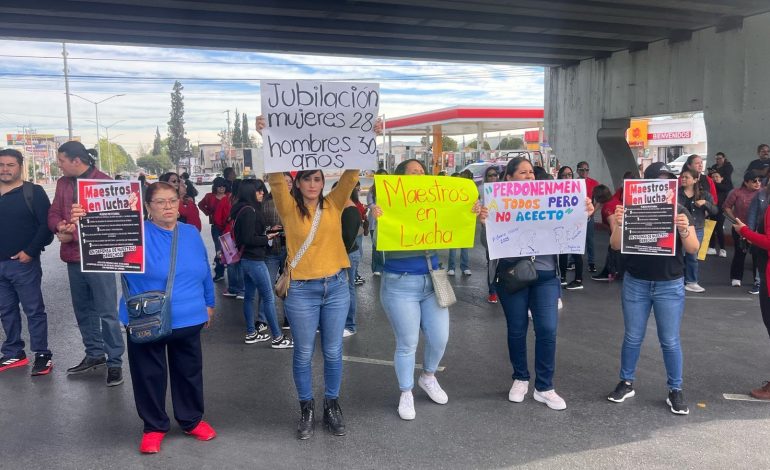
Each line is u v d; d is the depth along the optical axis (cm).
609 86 1764
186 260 387
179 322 379
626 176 946
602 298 821
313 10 1199
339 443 393
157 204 381
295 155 397
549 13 1292
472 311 754
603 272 942
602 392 477
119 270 375
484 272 1041
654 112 1597
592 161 1861
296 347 399
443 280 427
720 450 379
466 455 375
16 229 523
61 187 516
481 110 3319
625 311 456
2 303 543
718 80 1402
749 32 1321
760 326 664
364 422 425
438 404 456
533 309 444
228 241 619
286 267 397
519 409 445
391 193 407
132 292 382
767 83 1290
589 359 560
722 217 1133
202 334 665
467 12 1303
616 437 398
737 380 499
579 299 816
